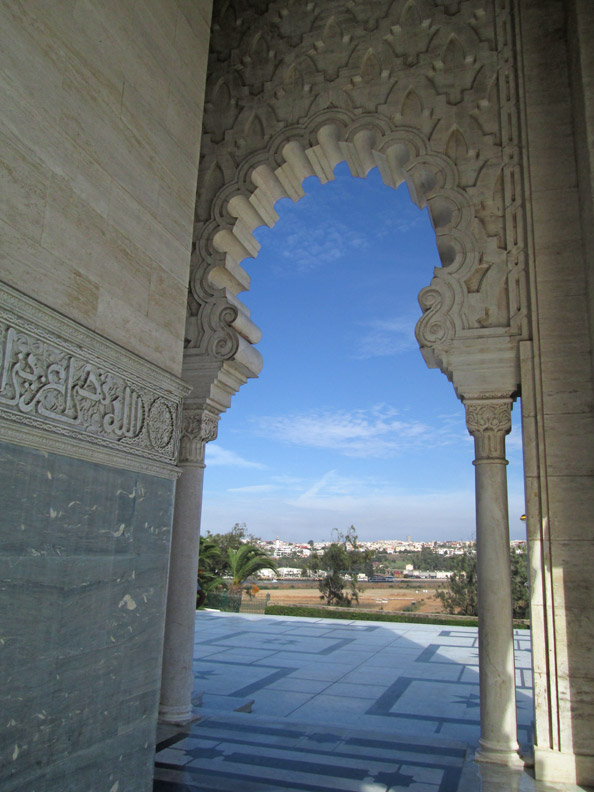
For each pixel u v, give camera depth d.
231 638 10.84
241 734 5.50
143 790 3.29
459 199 6.09
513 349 5.68
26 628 2.52
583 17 5.53
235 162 6.95
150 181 3.78
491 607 5.27
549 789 4.51
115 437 3.18
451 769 4.77
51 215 2.86
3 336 2.46
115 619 3.12
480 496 5.54
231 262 6.90
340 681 7.50
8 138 2.62
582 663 4.93
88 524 2.94
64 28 3.04
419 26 6.68
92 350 3.02
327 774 4.62
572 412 5.38
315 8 7.11
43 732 2.59
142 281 3.62
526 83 6.21
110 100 3.40
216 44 7.34
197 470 6.47
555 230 5.79
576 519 5.19
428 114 6.40
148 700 3.38
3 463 2.43
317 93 6.82
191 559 6.25
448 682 7.48
